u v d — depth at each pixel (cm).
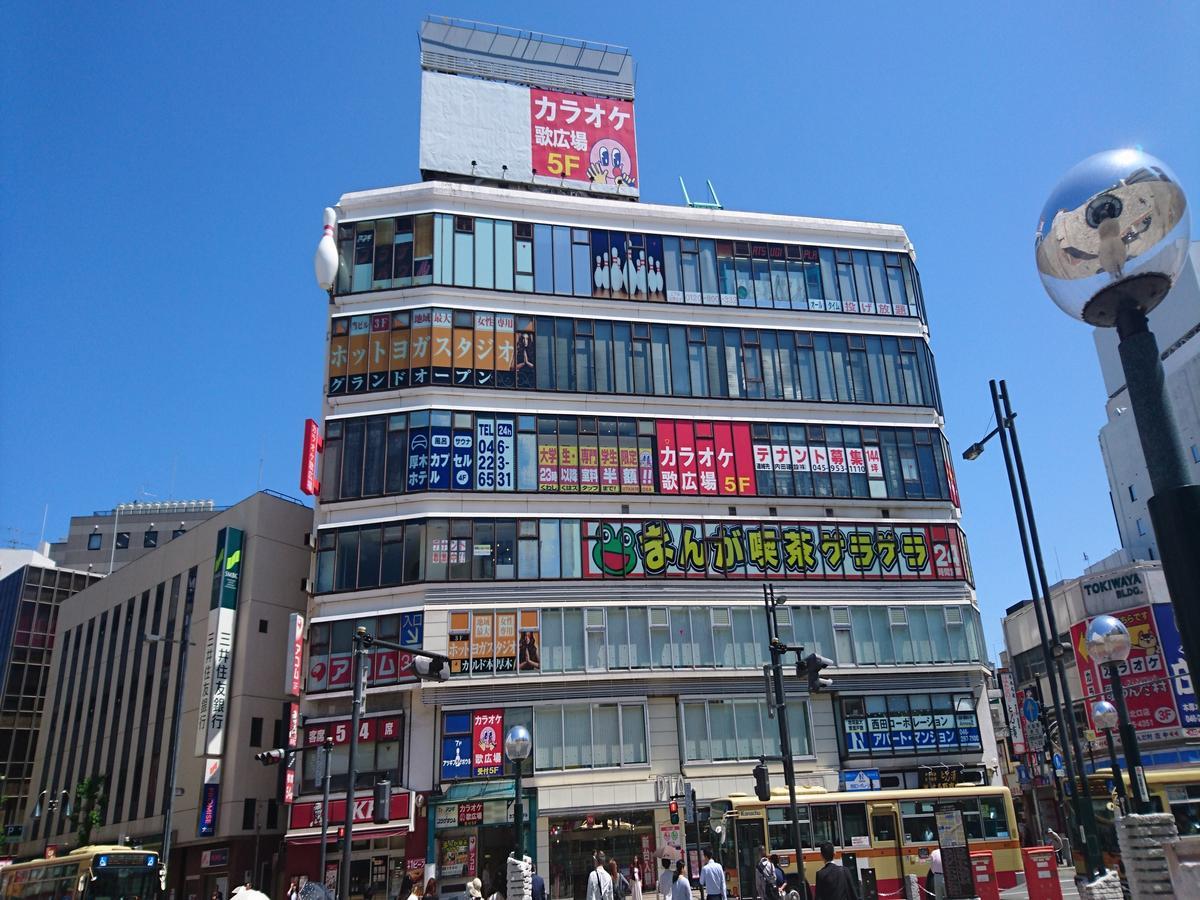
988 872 2344
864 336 4334
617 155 4638
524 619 3556
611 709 3522
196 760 4044
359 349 3862
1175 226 584
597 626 3606
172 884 3984
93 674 5281
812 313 4300
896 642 3862
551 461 3797
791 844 2714
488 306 3944
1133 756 1448
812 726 3691
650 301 4134
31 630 6994
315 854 3275
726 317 4197
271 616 4106
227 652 3953
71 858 2762
